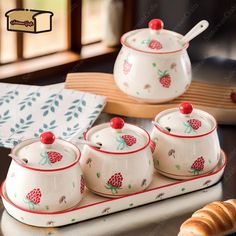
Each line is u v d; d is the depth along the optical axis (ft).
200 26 5.75
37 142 4.52
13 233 4.36
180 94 5.95
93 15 11.19
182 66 5.84
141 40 5.82
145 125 5.90
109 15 8.18
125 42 5.87
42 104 6.02
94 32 10.42
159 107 5.91
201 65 7.14
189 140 4.82
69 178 4.38
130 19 8.29
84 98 6.01
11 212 4.48
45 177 4.32
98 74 6.54
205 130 4.89
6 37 10.64
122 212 4.63
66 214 4.40
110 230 4.45
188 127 4.87
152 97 5.85
